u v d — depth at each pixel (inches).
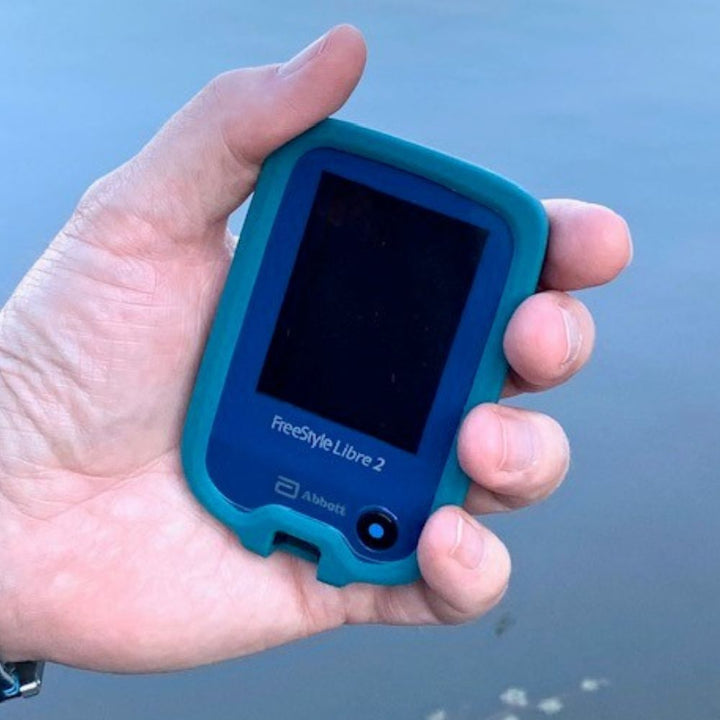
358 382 13.3
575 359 12.8
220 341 13.5
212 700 16.9
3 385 13.9
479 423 12.8
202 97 13.4
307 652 17.2
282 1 21.9
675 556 17.6
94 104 20.4
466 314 13.0
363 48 12.8
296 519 13.4
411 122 19.9
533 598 17.4
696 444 18.3
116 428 13.8
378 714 16.8
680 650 17.1
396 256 13.2
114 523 13.9
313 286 13.4
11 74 20.7
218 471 13.6
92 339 13.8
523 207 12.8
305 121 13.0
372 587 13.9
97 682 17.0
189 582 13.8
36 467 13.8
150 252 13.8
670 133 20.4
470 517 13.0
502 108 20.4
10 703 16.8
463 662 17.1
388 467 13.3
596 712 16.8
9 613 13.7
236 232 17.8
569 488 18.0
